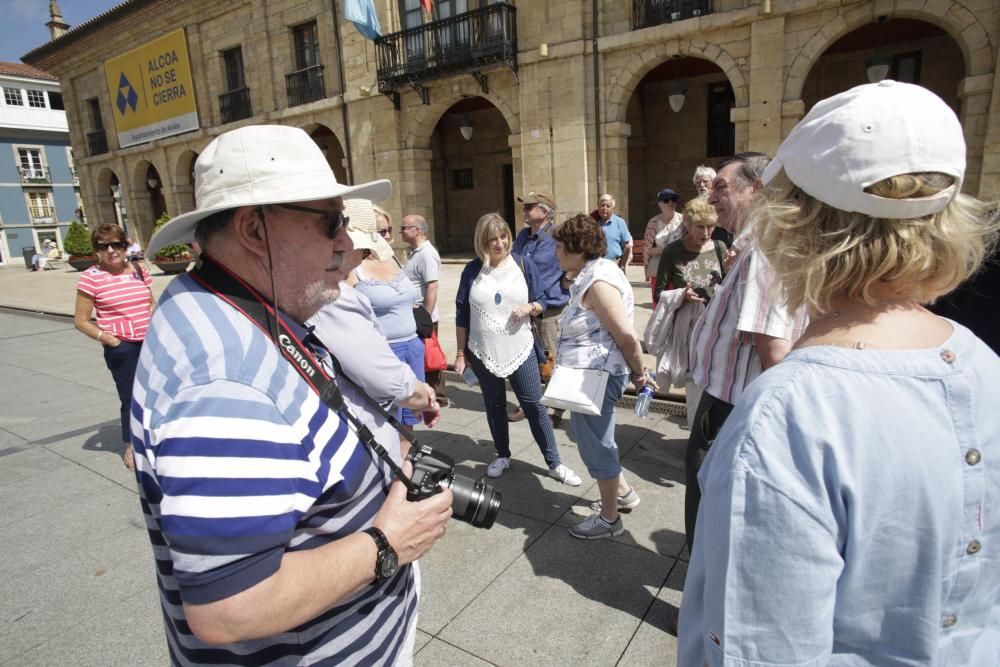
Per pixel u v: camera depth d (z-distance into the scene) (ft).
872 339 2.55
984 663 2.55
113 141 76.59
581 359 9.27
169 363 3.18
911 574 2.37
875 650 2.49
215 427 2.94
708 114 47.78
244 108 60.75
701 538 2.78
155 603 8.82
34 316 40.09
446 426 15.31
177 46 63.26
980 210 2.59
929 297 2.68
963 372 2.46
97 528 11.06
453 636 7.76
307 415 3.40
